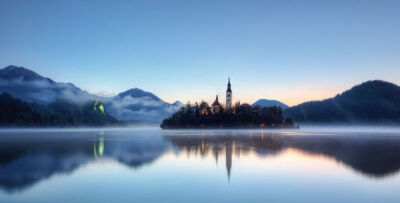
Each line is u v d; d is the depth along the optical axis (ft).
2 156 174.29
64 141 320.09
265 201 80.59
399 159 163.73
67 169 129.59
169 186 97.76
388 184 100.73
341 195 86.84
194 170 128.26
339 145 268.82
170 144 277.03
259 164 145.28
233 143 291.38
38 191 90.33
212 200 81.20
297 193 88.89
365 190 92.89
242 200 81.46
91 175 116.26
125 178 110.32
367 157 172.86
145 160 158.81
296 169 130.41
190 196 85.25
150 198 82.89
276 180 107.14
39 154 184.75
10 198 82.64
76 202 79.15
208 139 371.56
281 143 293.02
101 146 250.16
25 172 121.70
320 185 99.50
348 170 128.06
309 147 244.42
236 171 125.59
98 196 85.05
